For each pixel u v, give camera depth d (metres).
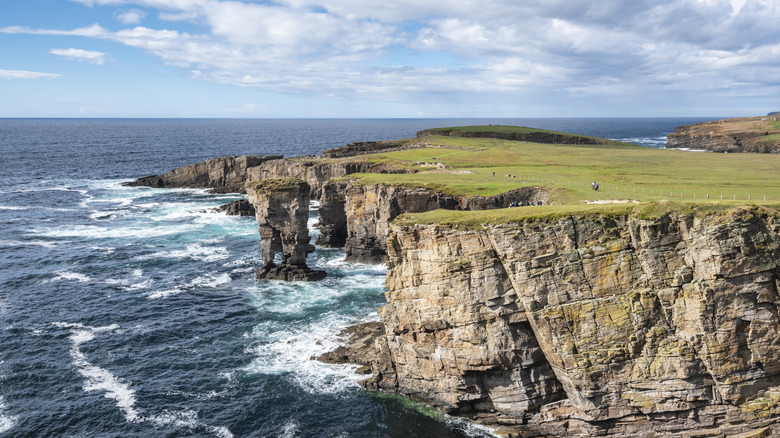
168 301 75.69
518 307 46.62
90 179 193.25
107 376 55.78
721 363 40.69
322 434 46.97
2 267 89.12
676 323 42.12
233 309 73.00
